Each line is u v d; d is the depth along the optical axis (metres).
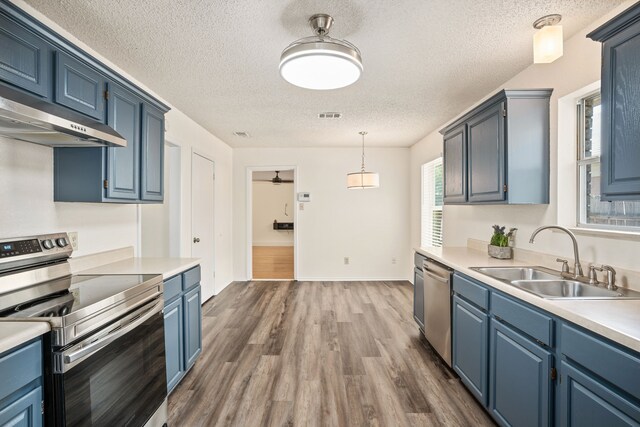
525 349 1.55
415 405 2.06
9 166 1.64
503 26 1.88
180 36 1.97
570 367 1.28
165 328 2.00
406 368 2.53
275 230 10.48
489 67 2.42
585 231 1.91
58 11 1.71
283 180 10.41
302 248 5.51
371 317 3.67
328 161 5.47
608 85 1.38
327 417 1.94
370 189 5.50
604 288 1.67
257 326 3.40
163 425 1.86
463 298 2.24
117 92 2.02
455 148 3.01
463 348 2.21
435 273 2.68
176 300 2.16
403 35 1.97
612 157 1.37
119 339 1.48
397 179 5.50
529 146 2.20
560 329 1.33
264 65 2.38
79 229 2.09
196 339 2.50
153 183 2.44
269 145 5.29
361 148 5.48
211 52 2.18
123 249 2.51
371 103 3.22
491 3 1.66
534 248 2.38
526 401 1.54
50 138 1.65
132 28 1.88
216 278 4.64
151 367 1.75
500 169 2.27
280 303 4.20
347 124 3.99
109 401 1.41
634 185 1.27
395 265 5.55
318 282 5.38
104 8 1.69
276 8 1.70
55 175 1.90
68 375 1.18
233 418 1.93
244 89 2.85
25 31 1.44
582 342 1.21
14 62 1.39
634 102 1.27
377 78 2.62
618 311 1.27
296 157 5.46
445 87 2.81
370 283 5.30
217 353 2.78
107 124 1.95
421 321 3.11
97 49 2.13
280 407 2.04
